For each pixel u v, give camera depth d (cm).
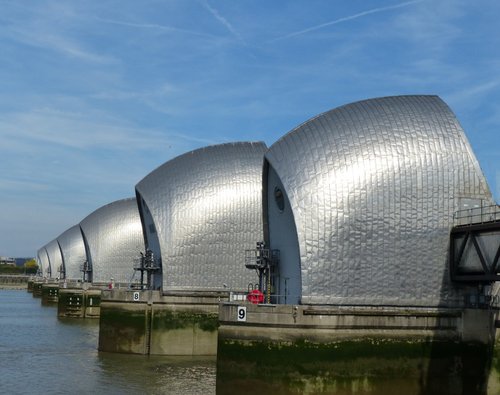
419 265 4325
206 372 5116
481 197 4444
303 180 4347
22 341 6994
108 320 6256
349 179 4322
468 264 4225
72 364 5453
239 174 6575
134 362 5588
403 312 4147
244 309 4003
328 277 4212
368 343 4066
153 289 6756
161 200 6556
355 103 4788
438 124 4534
